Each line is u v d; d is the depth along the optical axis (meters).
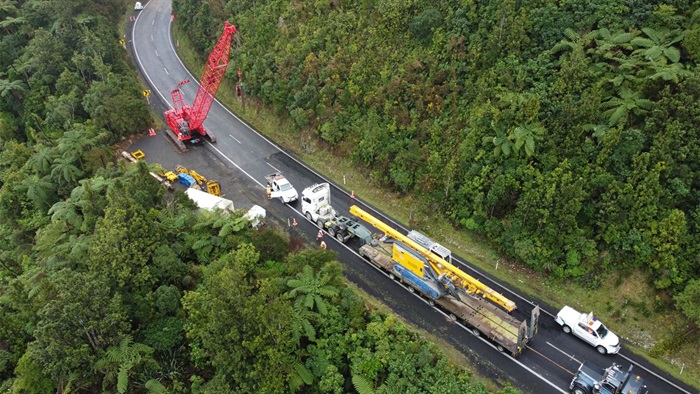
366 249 37.00
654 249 30.97
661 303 30.86
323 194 41.00
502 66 40.53
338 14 54.16
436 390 25.11
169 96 63.59
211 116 59.44
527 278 35.09
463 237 38.72
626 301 31.91
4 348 28.64
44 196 44.28
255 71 56.59
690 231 30.83
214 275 26.53
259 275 30.14
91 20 64.88
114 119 52.97
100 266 28.77
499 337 29.44
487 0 43.34
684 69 34.34
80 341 25.20
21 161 49.47
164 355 27.59
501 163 36.56
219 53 47.84
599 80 35.88
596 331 29.77
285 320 24.08
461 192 38.31
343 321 29.25
